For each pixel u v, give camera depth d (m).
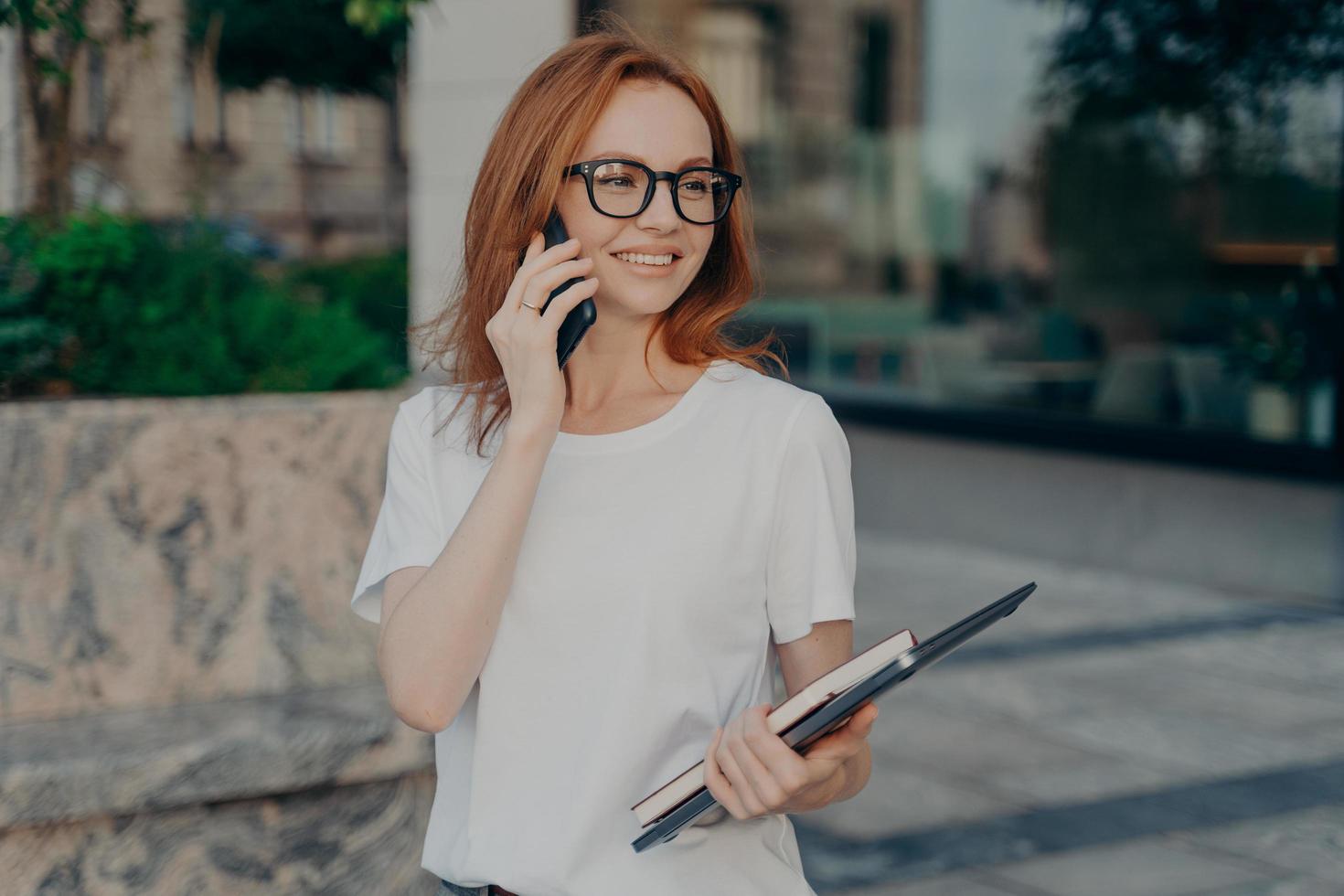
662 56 1.55
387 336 3.85
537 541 1.47
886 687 1.20
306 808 2.86
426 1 4.13
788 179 8.79
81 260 3.39
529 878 1.43
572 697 1.46
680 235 1.51
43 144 3.64
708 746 1.46
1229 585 6.89
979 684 5.39
